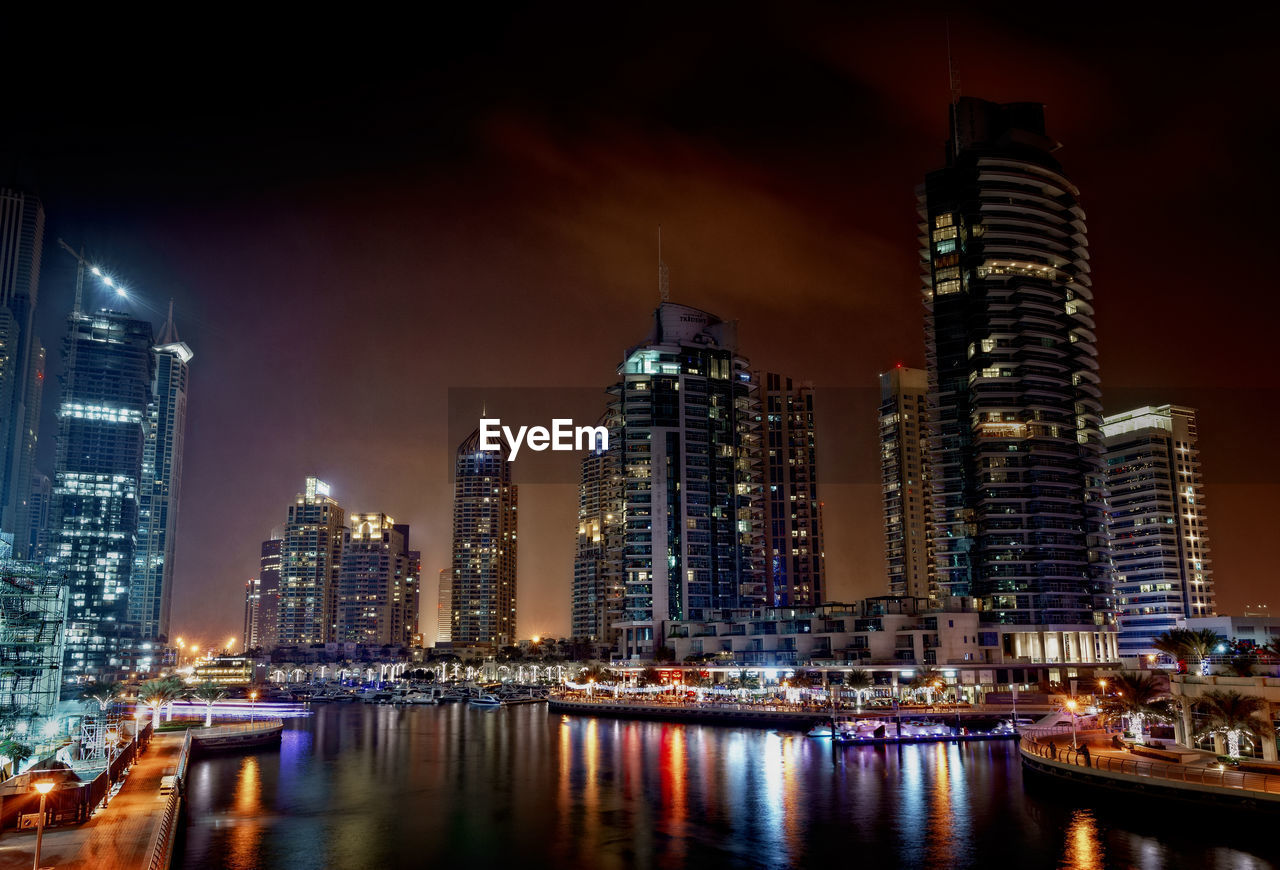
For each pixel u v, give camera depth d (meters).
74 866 57.66
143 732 132.00
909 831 80.62
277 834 83.06
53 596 142.62
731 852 75.62
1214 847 71.44
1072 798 88.06
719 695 198.75
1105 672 180.75
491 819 88.75
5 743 94.25
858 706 167.00
